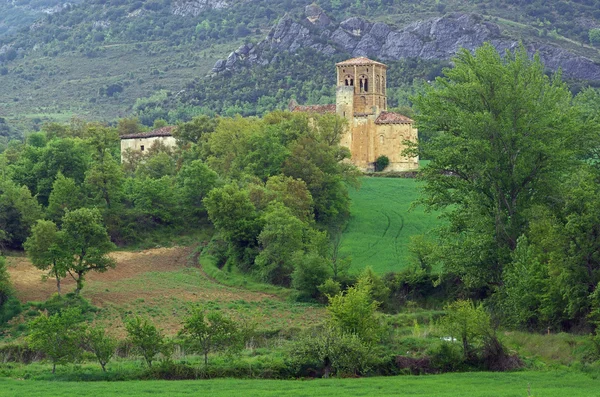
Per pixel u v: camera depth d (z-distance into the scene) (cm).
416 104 13338
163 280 16750
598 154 13375
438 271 15938
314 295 15762
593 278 11031
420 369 10238
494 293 12669
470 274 12800
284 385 9156
